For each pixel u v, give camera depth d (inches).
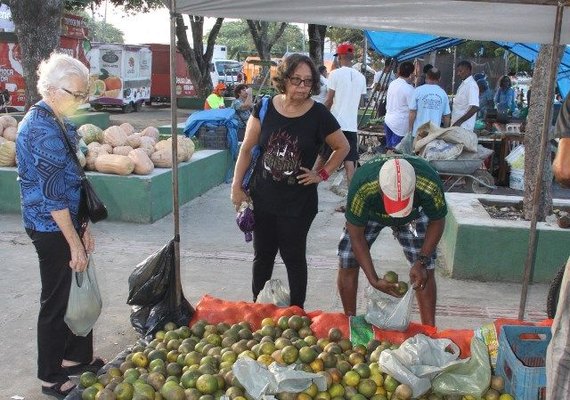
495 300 229.8
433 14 162.2
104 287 225.6
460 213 263.7
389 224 165.2
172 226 318.0
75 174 146.0
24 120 140.9
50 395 155.9
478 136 452.4
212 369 142.7
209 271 252.2
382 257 276.7
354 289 181.9
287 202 173.3
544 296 235.6
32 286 229.1
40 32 481.4
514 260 246.2
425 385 135.6
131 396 136.3
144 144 353.7
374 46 510.6
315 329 167.2
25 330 192.7
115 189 316.5
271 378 132.9
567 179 104.8
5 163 335.0
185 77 1311.5
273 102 173.0
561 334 103.3
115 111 1124.5
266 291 186.2
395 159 146.9
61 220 141.0
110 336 191.8
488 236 245.3
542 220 267.1
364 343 162.1
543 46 263.9
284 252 179.9
